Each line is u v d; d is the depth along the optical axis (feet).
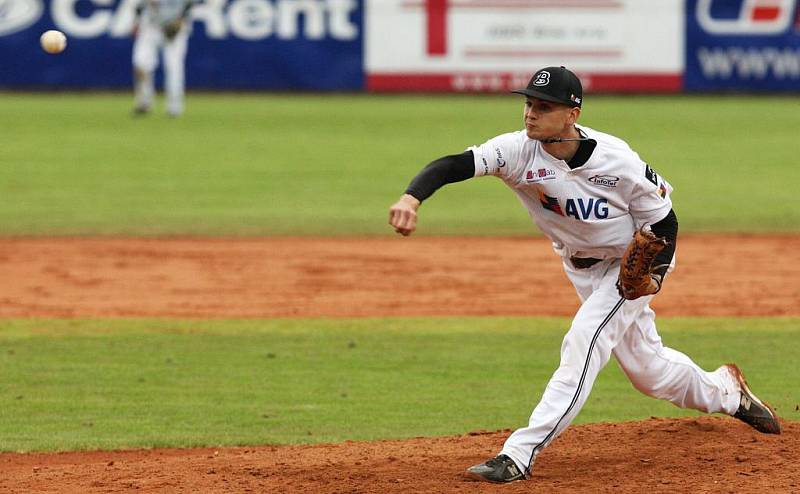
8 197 214.90
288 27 367.45
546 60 365.20
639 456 72.49
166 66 331.36
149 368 111.14
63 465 80.38
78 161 254.68
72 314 134.31
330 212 203.92
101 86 366.84
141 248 174.40
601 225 67.56
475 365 112.68
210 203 211.41
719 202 216.13
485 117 326.44
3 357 114.73
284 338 123.24
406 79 368.89
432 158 260.21
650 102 365.81
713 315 134.31
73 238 181.16
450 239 185.26
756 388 102.83
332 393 102.83
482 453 75.61
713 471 68.44
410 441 81.25
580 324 67.51
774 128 314.96
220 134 296.71
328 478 69.26
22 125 305.32
